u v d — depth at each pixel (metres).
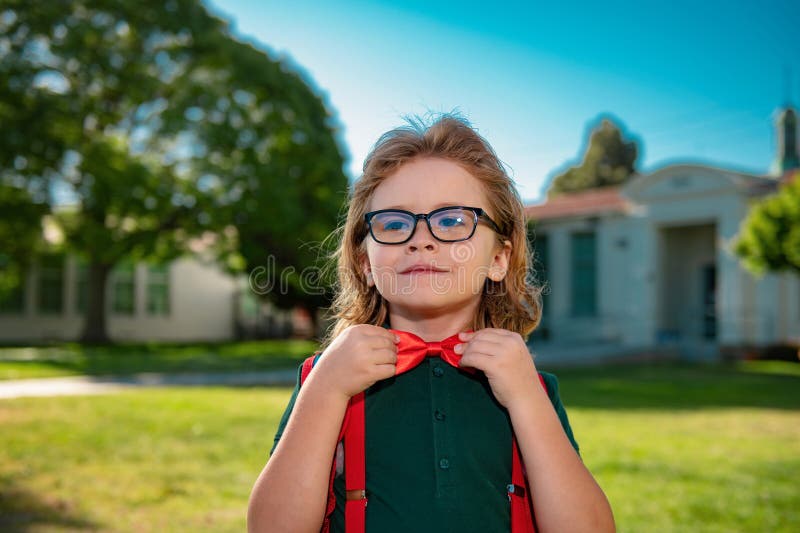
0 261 17.58
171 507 3.56
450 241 1.25
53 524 3.28
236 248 16.94
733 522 3.40
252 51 16.17
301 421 1.20
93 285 18.44
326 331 1.81
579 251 19.16
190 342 23.55
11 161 13.82
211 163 14.82
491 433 1.25
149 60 15.51
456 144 1.35
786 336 15.09
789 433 6.03
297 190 16.20
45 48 14.62
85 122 15.46
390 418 1.26
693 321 18.23
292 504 1.15
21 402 7.23
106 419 6.15
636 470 4.47
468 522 1.17
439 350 1.29
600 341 18.11
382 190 1.33
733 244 13.91
